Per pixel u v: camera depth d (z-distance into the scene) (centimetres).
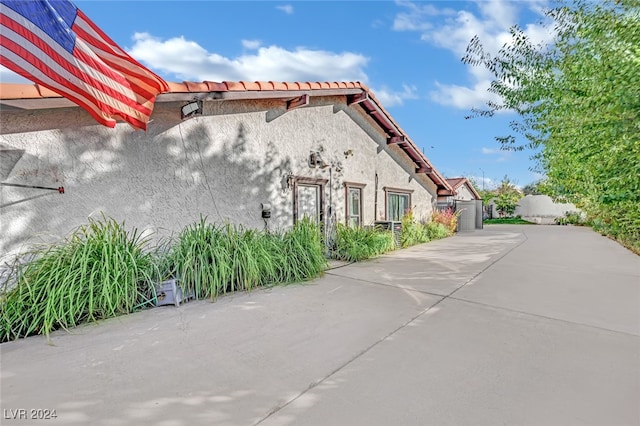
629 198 635
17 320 372
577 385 271
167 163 616
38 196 479
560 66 613
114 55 460
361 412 236
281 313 446
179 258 520
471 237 1528
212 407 241
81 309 403
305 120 895
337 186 1000
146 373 289
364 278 651
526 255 955
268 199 791
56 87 398
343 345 347
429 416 232
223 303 489
